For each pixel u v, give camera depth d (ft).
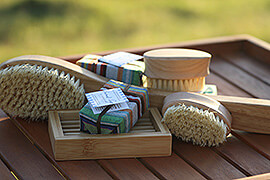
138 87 3.59
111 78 3.76
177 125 3.26
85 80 3.67
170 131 3.38
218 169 3.04
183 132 3.29
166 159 3.15
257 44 5.37
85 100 3.71
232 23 13.25
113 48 11.14
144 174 2.96
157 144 3.13
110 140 3.06
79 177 2.90
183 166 3.06
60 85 3.47
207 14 13.99
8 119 3.72
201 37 12.09
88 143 3.05
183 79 3.61
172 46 5.24
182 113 3.19
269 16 13.98
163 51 3.74
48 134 3.44
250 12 14.32
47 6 13.69
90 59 3.94
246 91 4.44
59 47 11.05
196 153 3.25
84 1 14.46
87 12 13.52
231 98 3.44
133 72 3.65
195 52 3.70
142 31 12.38
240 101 3.38
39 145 3.27
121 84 3.63
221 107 3.32
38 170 2.97
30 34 11.65
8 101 3.53
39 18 12.76
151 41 11.74
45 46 11.07
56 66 3.63
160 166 3.06
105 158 3.12
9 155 3.14
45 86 3.46
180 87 3.67
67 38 11.61
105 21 12.89
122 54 4.05
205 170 3.03
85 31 12.12
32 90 3.44
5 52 10.67
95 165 3.04
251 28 12.87
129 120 3.20
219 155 3.28
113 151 3.10
